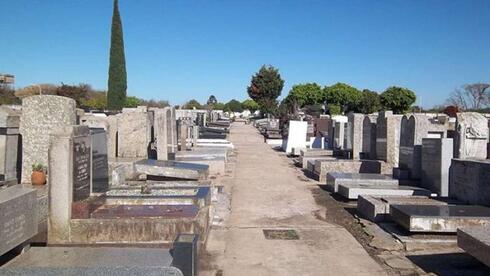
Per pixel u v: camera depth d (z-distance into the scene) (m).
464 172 8.64
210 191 8.63
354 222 8.55
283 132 32.16
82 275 4.34
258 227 8.15
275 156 21.72
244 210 9.58
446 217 6.95
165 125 14.01
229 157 19.81
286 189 12.40
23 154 10.50
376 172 13.93
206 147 21.22
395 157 14.05
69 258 5.15
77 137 6.86
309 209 9.77
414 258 6.40
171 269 4.48
